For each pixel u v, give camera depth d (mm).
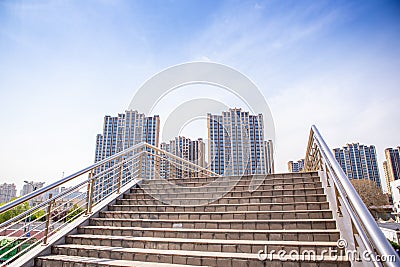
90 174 6270
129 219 5699
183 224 5273
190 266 3969
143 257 4289
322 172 6535
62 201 5941
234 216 5320
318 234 4188
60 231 5320
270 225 4754
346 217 4301
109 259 4430
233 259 3842
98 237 5027
